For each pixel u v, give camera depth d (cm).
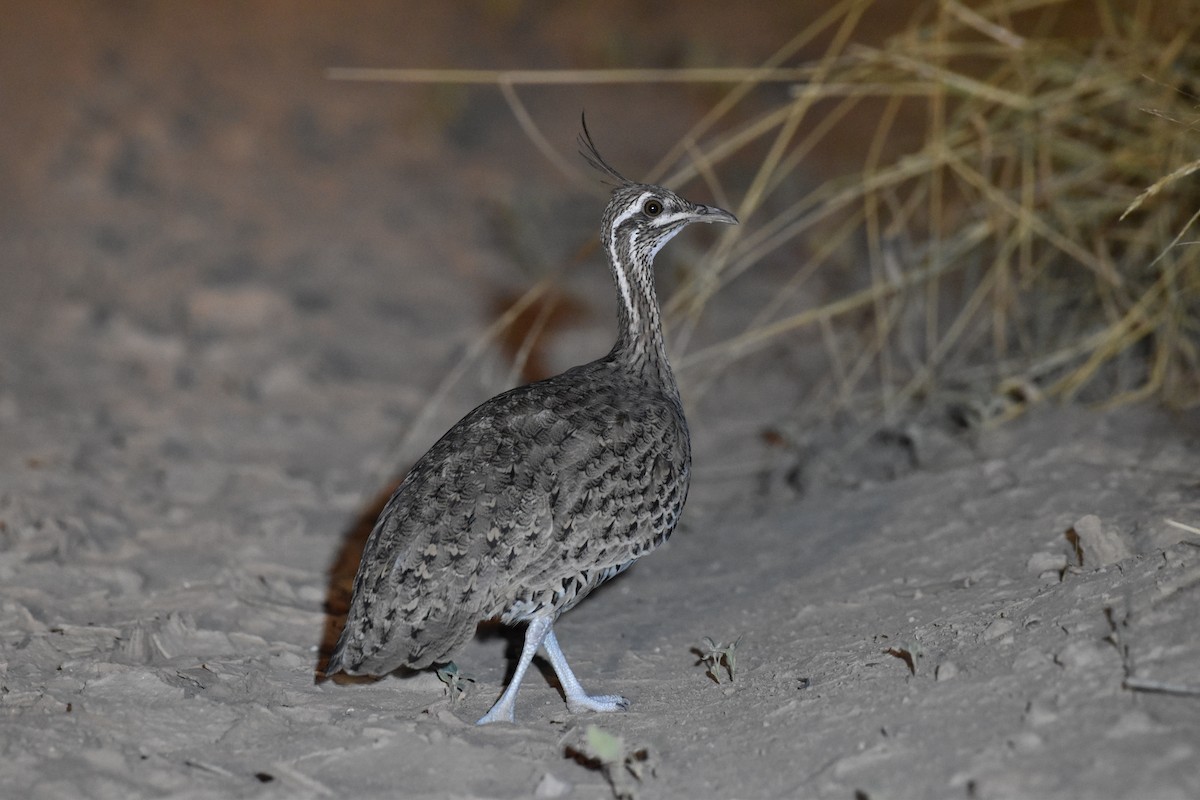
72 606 1153
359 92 3200
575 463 968
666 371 1155
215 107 3039
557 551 942
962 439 1470
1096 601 911
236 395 1866
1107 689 785
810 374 1827
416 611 901
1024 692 812
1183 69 1466
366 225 2542
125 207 2548
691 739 889
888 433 1534
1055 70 1484
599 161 1191
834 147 2603
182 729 905
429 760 853
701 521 1446
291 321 2139
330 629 1130
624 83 3294
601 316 2136
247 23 3609
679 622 1159
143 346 2006
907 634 992
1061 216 1502
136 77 3150
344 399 1859
